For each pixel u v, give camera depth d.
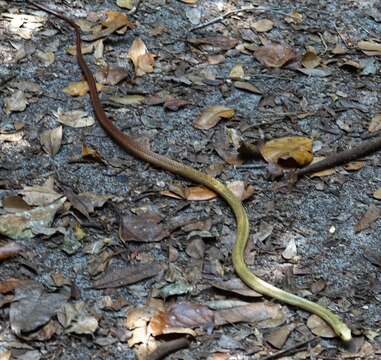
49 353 4.41
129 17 7.35
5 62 6.61
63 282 4.83
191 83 6.66
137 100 6.41
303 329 4.73
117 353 4.45
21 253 4.99
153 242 5.20
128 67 6.78
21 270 4.89
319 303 4.93
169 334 4.56
